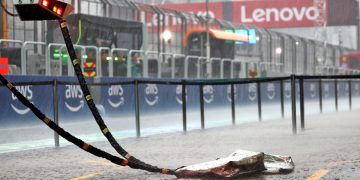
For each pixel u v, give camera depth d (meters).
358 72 53.81
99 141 13.54
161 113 28.14
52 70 23.27
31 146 13.20
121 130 18.22
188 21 43.09
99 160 9.63
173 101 29.16
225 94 32.69
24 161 9.63
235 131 16.08
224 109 32.44
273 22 73.62
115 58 26.11
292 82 14.86
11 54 21.89
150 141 13.25
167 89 28.69
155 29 43.44
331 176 7.20
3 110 19.50
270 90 36.47
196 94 30.45
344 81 44.66
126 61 26.72
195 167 7.39
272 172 7.46
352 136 13.60
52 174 8.01
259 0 73.75
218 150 10.98
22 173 8.14
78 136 15.83
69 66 23.72
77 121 23.09
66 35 6.69
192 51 40.41
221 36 40.81
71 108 22.78
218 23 41.56
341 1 71.88
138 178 7.43
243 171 7.25
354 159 8.95
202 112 17.69
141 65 27.55
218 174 7.12
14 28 24.84
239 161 7.20
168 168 8.48
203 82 16.44
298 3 73.12
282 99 23.23
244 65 34.72
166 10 37.25
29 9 6.20
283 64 42.09
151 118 25.48
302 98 15.68
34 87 20.86
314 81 38.34
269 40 43.62
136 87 15.15
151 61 28.33
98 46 28.83
